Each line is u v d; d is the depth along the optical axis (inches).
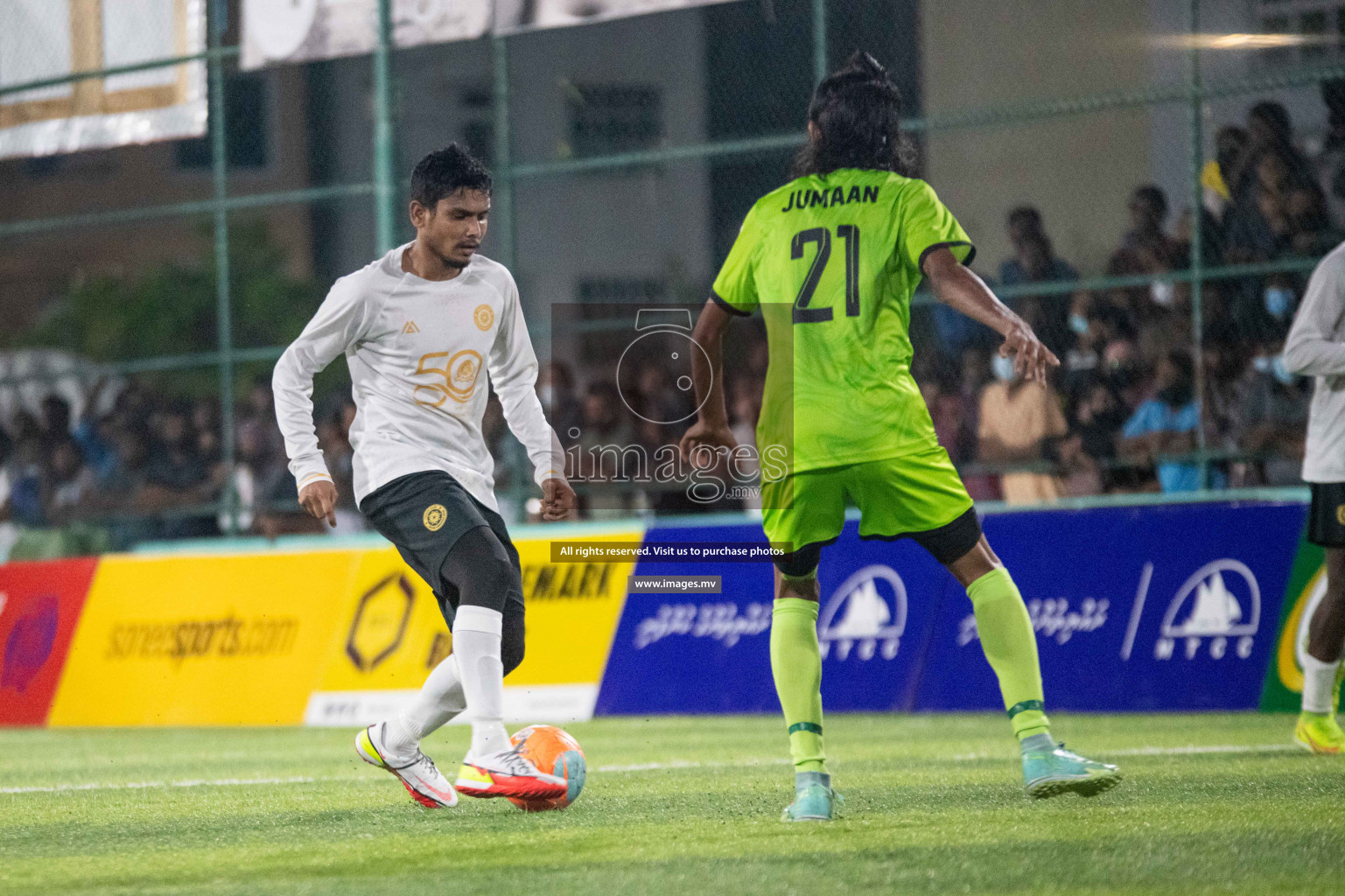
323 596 1247.5
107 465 1708.9
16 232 1497.3
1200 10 1381.6
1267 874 431.8
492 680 581.9
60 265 3351.4
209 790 746.8
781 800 628.7
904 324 555.5
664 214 3191.4
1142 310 1198.9
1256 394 1144.2
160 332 3051.2
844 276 543.8
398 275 594.6
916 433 547.8
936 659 1129.4
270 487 1628.9
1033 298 1246.3
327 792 713.0
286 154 3321.9
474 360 598.2
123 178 3353.8
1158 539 1098.1
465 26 1248.2
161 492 1656.0
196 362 1407.5
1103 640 1094.4
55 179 3383.4
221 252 1396.4
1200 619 1069.8
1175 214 1396.4
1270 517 1069.8
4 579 1398.9
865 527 562.3
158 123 1405.0
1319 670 788.6
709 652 1170.0
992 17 1786.4
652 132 3169.3
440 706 609.3
